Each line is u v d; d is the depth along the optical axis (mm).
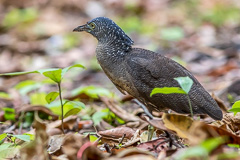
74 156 6832
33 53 22750
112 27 10000
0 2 28875
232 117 9336
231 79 15344
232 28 23656
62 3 27844
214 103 9508
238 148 7238
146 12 26953
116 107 11508
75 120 11133
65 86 17688
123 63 9805
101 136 8828
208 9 26719
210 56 19141
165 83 9445
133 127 10602
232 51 19016
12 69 19891
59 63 20781
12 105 14602
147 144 7824
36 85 14047
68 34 24547
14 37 24781
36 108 11883
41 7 28094
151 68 9508
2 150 7734
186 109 9438
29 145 6621
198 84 9641
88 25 10336
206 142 5730
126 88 9945
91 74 19016
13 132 10992
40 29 25328
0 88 17438
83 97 13820
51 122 11648
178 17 25891
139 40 22891
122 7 27250
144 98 9750
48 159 6922
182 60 19000
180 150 6672
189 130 6883
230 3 27000
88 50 22031
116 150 7359
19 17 26453
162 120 7113
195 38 22172
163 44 21891
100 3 27844
